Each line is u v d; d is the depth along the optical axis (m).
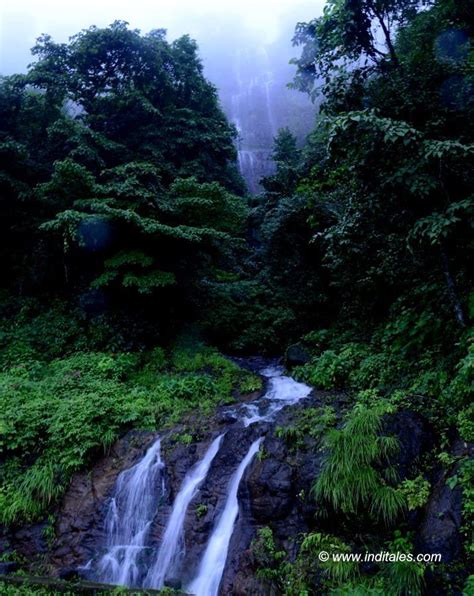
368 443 5.12
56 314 11.94
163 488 6.58
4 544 6.42
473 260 6.75
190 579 5.47
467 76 5.99
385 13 6.96
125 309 11.19
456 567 4.07
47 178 13.26
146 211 11.03
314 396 8.27
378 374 7.64
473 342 5.60
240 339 13.18
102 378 9.40
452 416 5.56
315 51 8.20
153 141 15.87
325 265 10.57
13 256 13.41
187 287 12.46
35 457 7.44
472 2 6.45
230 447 6.65
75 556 6.16
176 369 10.66
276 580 4.78
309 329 13.00
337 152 6.44
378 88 6.71
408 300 8.33
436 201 6.09
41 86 13.84
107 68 15.11
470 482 4.50
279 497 5.41
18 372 9.58
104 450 7.46
